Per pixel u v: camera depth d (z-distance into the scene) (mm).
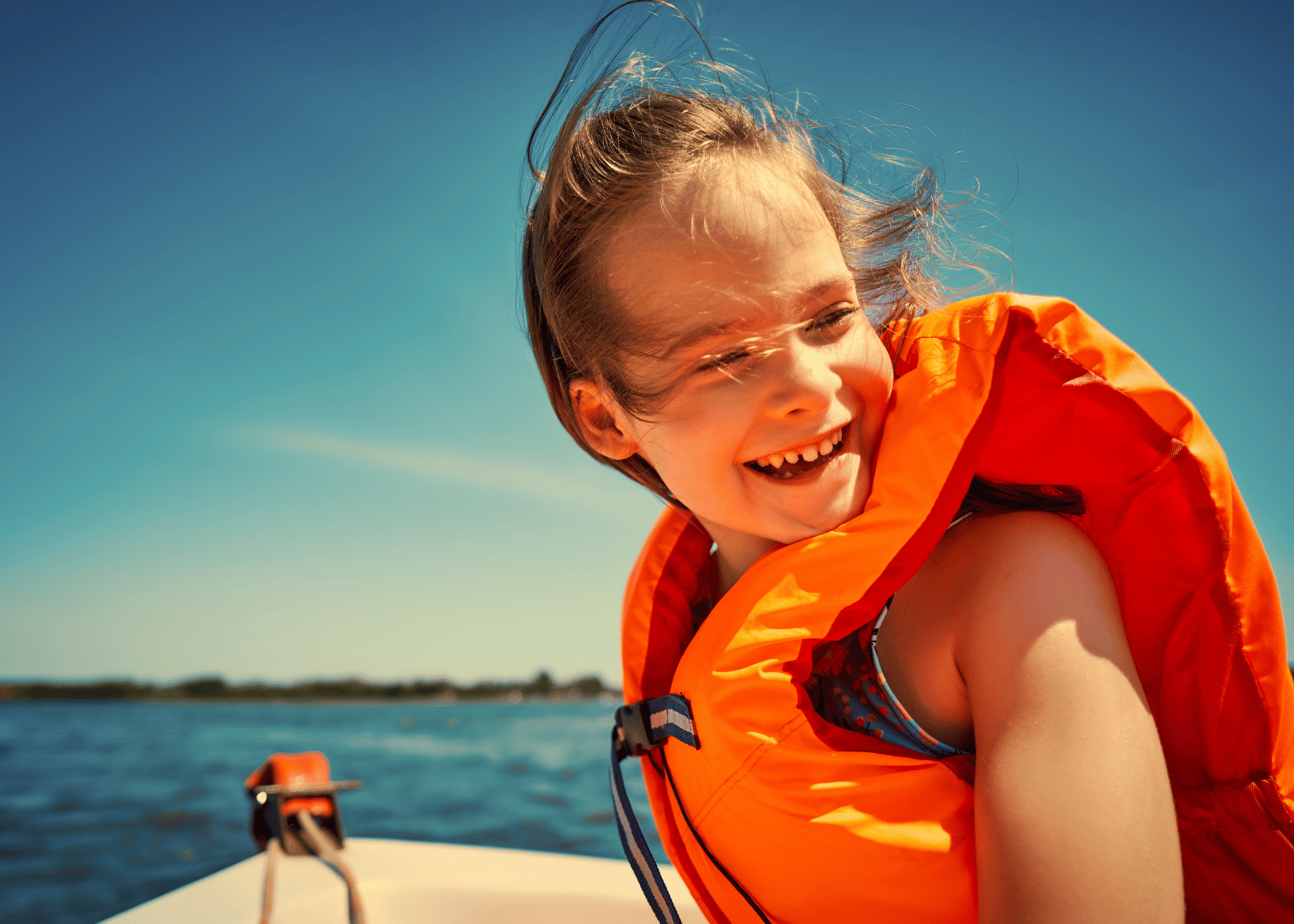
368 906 1394
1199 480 670
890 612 766
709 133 785
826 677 819
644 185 751
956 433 677
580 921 1396
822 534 742
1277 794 702
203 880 1435
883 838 641
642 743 893
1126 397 674
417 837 6320
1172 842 570
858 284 909
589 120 858
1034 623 620
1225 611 690
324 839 1380
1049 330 692
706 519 855
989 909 574
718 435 731
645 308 741
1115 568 740
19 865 5996
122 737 16625
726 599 822
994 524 700
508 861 1560
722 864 767
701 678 785
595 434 936
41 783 10562
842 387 729
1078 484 727
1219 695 704
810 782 682
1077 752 572
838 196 886
